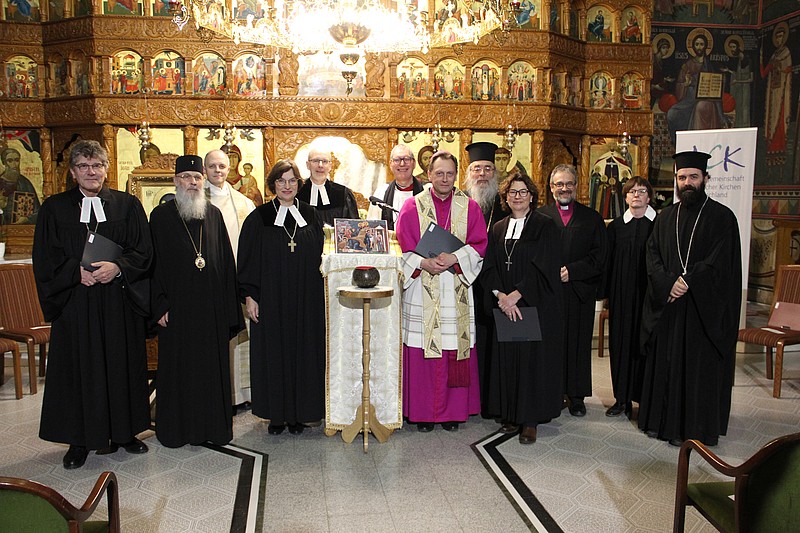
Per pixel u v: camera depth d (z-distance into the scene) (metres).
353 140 7.36
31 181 7.47
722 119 9.79
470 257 4.43
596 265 5.03
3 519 1.77
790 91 9.03
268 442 4.42
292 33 5.37
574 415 5.05
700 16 9.64
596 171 8.10
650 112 8.04
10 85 7.32
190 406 4.24
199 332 4.23
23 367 6.42
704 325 4.24
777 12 9.27
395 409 4.47
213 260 4.33
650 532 3.23
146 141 6.43
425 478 3.85
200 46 7.09
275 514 3.40
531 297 4.44
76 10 7.18
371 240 4.40
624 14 8.02
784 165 9.16
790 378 6.10
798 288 6.08
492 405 4.63
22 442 4.44
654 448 4.36
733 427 4.78
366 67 7.32
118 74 7.09
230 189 5.36
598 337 7.18
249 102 7.13
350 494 3.63
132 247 4.14
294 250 4.40
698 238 4.35
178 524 3.29
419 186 5.46
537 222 4.53
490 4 4.89
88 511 1.98
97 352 3.98
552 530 3.24
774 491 2.07
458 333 4.50
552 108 7.51
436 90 7.45
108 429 4.03
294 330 4.44
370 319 4.36
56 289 3.88
